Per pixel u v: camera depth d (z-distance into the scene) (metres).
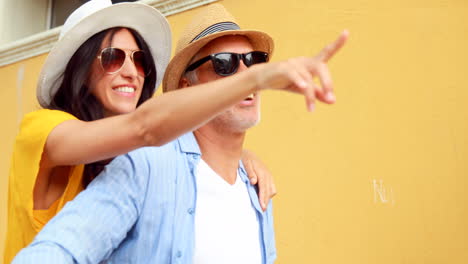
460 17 2.62
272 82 0.83
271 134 2.93
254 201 1.59
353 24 2.86
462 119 2.48
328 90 0.75
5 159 3.98
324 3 2.97
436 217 2.41
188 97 0.94
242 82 0.88
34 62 4.07
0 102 4.12
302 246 2.67
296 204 2.75
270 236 1.65
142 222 1.28
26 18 4.51
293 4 3.06
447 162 2.46
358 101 2.73
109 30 1.61
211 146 1.52
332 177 2.69
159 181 1.33
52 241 1.08
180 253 1.30
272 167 2.87
